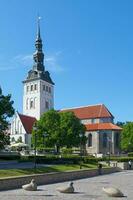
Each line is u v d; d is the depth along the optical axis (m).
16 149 108.94
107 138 137.25
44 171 49.41
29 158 74.06
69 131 112.81
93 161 82.81
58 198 29.56
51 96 167.00
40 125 114.62
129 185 44.78
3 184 35.47
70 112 116.12
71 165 64.69
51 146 114.25
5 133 62.19
